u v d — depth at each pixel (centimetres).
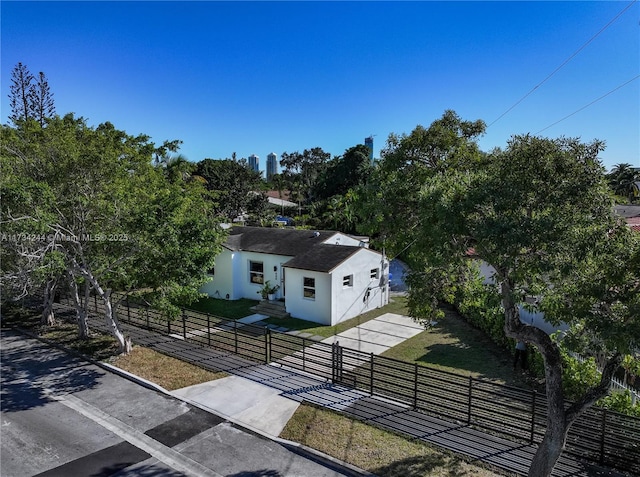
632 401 946
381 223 952
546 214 598
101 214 1351
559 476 791
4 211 1099
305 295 1898
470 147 941
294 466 832
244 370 1303
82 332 1590
